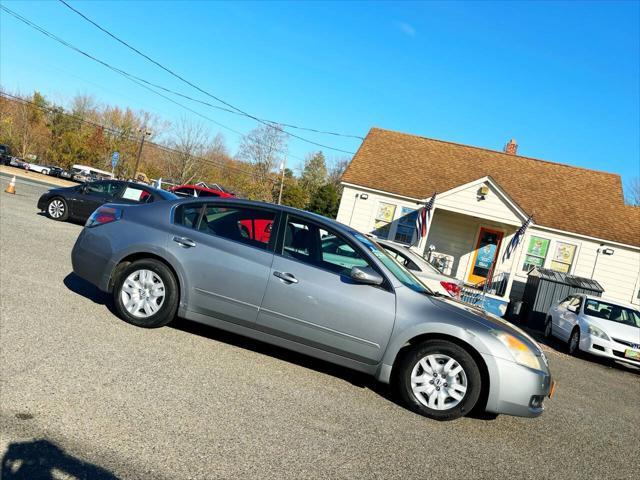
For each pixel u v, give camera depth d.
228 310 5.07
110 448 2.99
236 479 2.90
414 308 4.70
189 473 2.88
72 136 65.62
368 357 4.73
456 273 19.48
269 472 3.04
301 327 4.86
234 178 66.94
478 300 16.12
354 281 4.84
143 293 5.34
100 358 4.32
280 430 3.64
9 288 5.91
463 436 4.29
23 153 65.75
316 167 81.00
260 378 4.62
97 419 3.29
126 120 67.81
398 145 22.83
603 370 10.61
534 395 4.47
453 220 19.58
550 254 18.75
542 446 4.47
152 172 63.31
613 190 20.75
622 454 4.74
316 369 5.27
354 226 20.14
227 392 4.13
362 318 4.72
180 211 5.50
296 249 5.06
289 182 67.12
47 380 3.72
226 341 5.54
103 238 5.55
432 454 3.78
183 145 60.56
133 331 5.19
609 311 12.22
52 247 9.20
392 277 4.87
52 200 13.52
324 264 4.96
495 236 19.27
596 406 6.66
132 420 3.37
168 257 5.23
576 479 3.89
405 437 3.99
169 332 5.41
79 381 3.80
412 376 4.59
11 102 68.25
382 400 4.75
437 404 4.54
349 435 3.80
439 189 20.05
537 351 4.70
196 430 3.39
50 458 2.79
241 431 3.51
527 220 16.36
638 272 18.22
